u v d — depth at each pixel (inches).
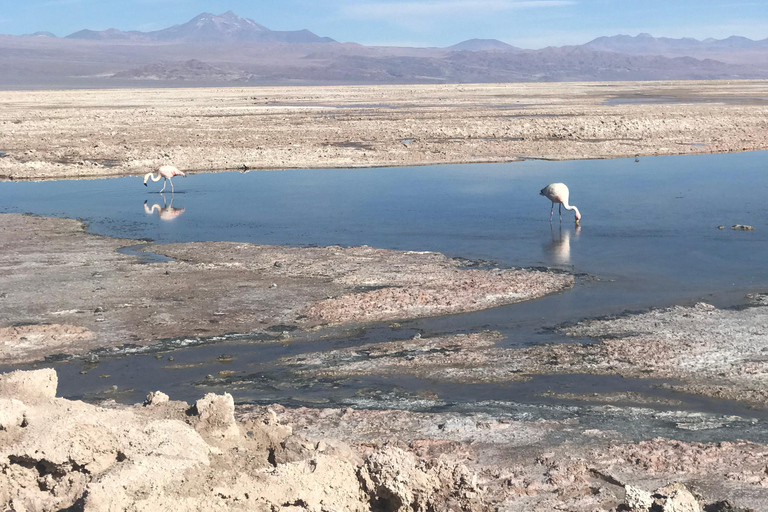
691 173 1155.9
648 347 449.1
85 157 1346.0
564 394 390.3
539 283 590.9
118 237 776.3
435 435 337.4
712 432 341.4
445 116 2139.5
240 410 370.0
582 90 4419.3
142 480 198.7
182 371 437.7
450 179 1131.3
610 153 1364.4
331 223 840.3
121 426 233.1
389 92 4141.2
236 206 946.1
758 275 615.8
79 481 214.8
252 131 1711.4
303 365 441.1
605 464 303.9
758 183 1053.8
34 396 257.3
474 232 786.2
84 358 457.1
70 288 588.7
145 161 1290.6
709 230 778.8
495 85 5757.9
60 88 7677.2
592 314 524.4
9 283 603.2
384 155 1342.3
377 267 643.5
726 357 430.9
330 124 1862.7
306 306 542.3
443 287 580.1
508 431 340.2
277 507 207.5
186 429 235.6
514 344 468.4
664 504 236.2
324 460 231.3
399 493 232.5
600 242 736.3
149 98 3415.4
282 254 689.6
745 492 279.1
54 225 831.1
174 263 661.9
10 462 216.2
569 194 992.2
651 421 354.9
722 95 3494.1
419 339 478.3
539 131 1657.2
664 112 2170.3
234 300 557.6
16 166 1243.2
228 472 215.5
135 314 529.3
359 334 492.4
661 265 650.2
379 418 356.2
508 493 281.0
